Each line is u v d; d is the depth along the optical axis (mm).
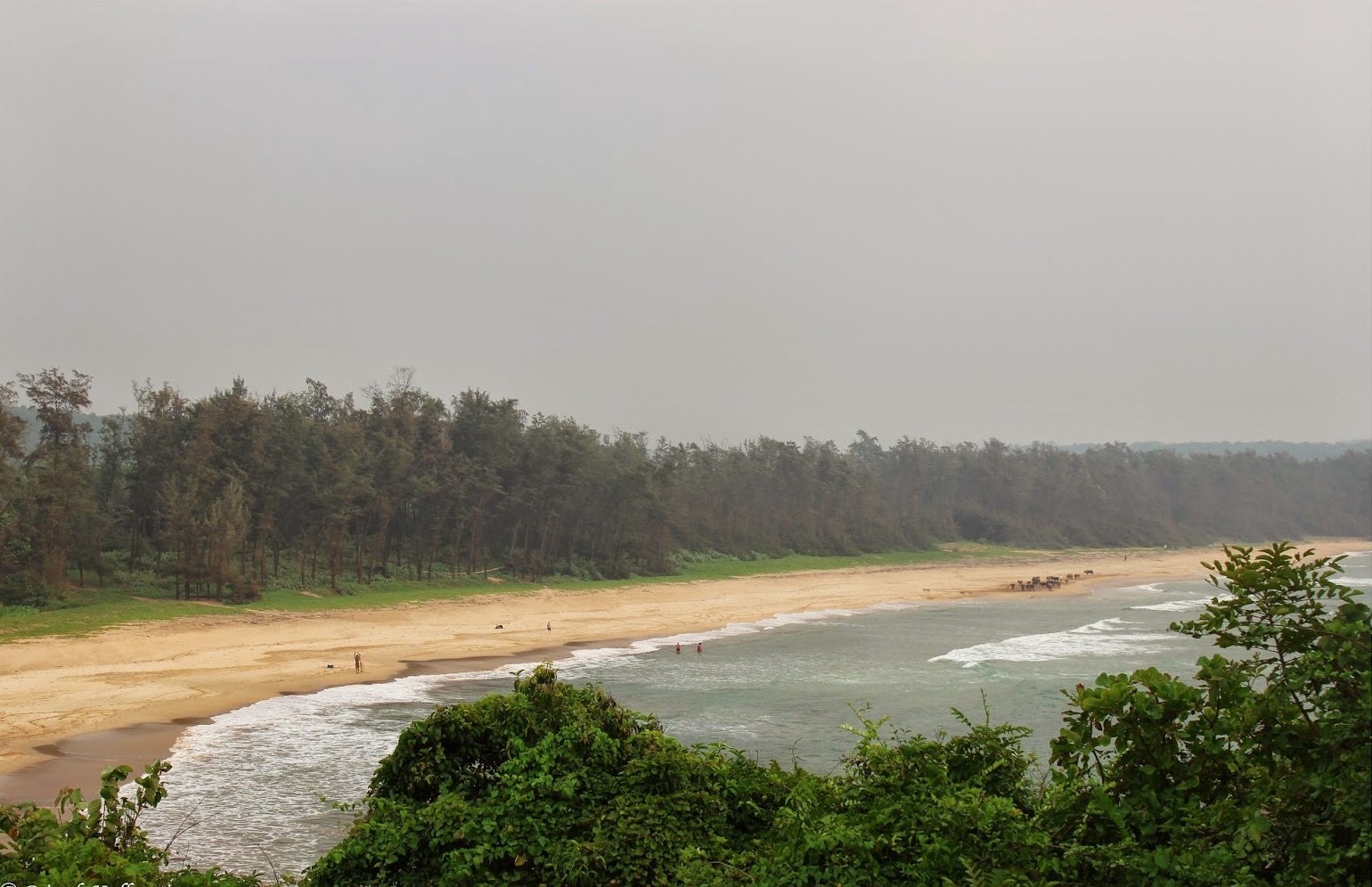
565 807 7859
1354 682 5164
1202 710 5957
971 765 7734
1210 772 5852
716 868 6992
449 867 7414
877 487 143000
